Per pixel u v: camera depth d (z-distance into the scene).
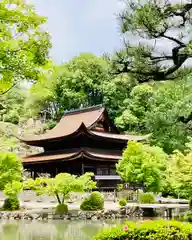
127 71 13.18
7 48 9.99
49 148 61.41
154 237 10.92
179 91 16.55
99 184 55.75
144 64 12.58
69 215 34.88
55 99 81.88
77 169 57.12
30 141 59.59
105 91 74.25
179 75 13.14
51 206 40.19
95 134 55.66
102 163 55.75
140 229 11.10
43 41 10.43
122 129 69.75
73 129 58.28
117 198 46.41
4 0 9.96
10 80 10.36
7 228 28.72
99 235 11.16
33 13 10.16
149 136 54.81
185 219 25.38
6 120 81.38
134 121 65.75
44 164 57.28
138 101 65.88
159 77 12.95
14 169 39.91
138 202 42.53
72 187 35.25
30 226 29.95
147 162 38.81
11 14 9.75
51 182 35.72
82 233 25.80
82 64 77.19
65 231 26.83
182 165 25.25
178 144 51.22
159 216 37.00
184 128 16.11
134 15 12.12
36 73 10.52
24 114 83.06
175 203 40.62
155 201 41.28
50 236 24.52
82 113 62.88
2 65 9.93
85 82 76.81
